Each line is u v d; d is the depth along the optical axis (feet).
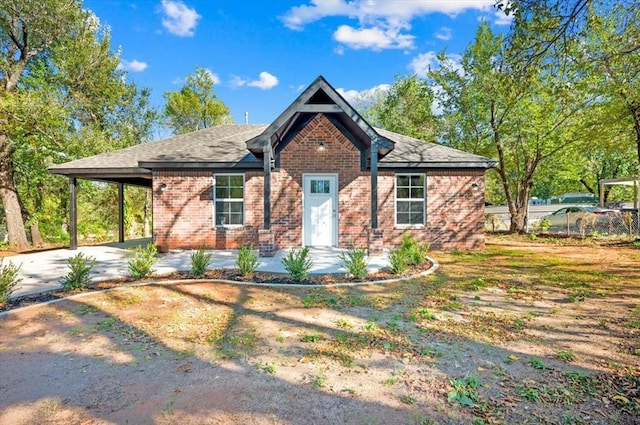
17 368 11.87
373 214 33.24
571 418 8.99
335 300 19.72
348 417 9.02
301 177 40.14
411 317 16.94
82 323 16.07
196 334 14.84
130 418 9.02
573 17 18.94
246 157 39.91
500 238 54.65
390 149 34.30
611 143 48.29
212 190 39.96
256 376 11.22
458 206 41.14
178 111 106.42
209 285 22.75
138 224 84.74
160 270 27.30
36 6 48.32
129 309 18.04
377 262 30.68
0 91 45.24
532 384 10.69
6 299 18.85
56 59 56.85
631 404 9.61
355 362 12.21
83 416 9.13
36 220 60.64
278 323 16.17
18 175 59.31
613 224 58.44
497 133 58.75
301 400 9.82
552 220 69.67
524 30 19.90
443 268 29.27
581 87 31.22
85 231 71.41
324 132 40.16
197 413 9.23
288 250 38.52
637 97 38.01
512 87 24.11
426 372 11.47
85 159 42.50
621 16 26.13
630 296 20.70
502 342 13.99
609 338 14.40
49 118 47.78
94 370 11.71
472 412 9.25
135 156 43.14
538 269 28.84
